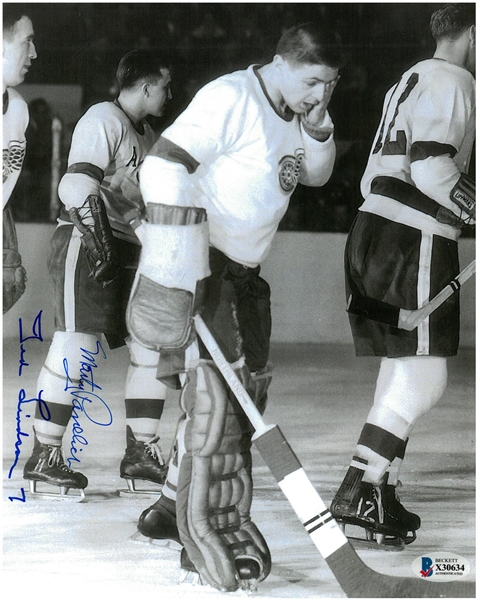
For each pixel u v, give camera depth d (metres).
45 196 7.21
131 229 4.10
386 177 3.49
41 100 6.89
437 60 3.52
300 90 2.86
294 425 5.12
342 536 2.74
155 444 4.07
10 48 4.14
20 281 4.50
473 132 3.53
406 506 3.77
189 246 2.70
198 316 2.76
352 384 6.31
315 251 7.69
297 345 7.79
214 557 2.80
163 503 3.14
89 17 5.80
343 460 4.38
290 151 2.92
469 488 4.04
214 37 6.05
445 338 3.42
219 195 2.85
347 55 5.62
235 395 2.75
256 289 2.97
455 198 3.39
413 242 3.43
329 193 7.71
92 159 3.99
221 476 2.83
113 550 3.28
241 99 2.81
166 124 6.12
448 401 5.83
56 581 2.98
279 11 5.71
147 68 4.08
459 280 3.38
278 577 3.02
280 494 3.93
